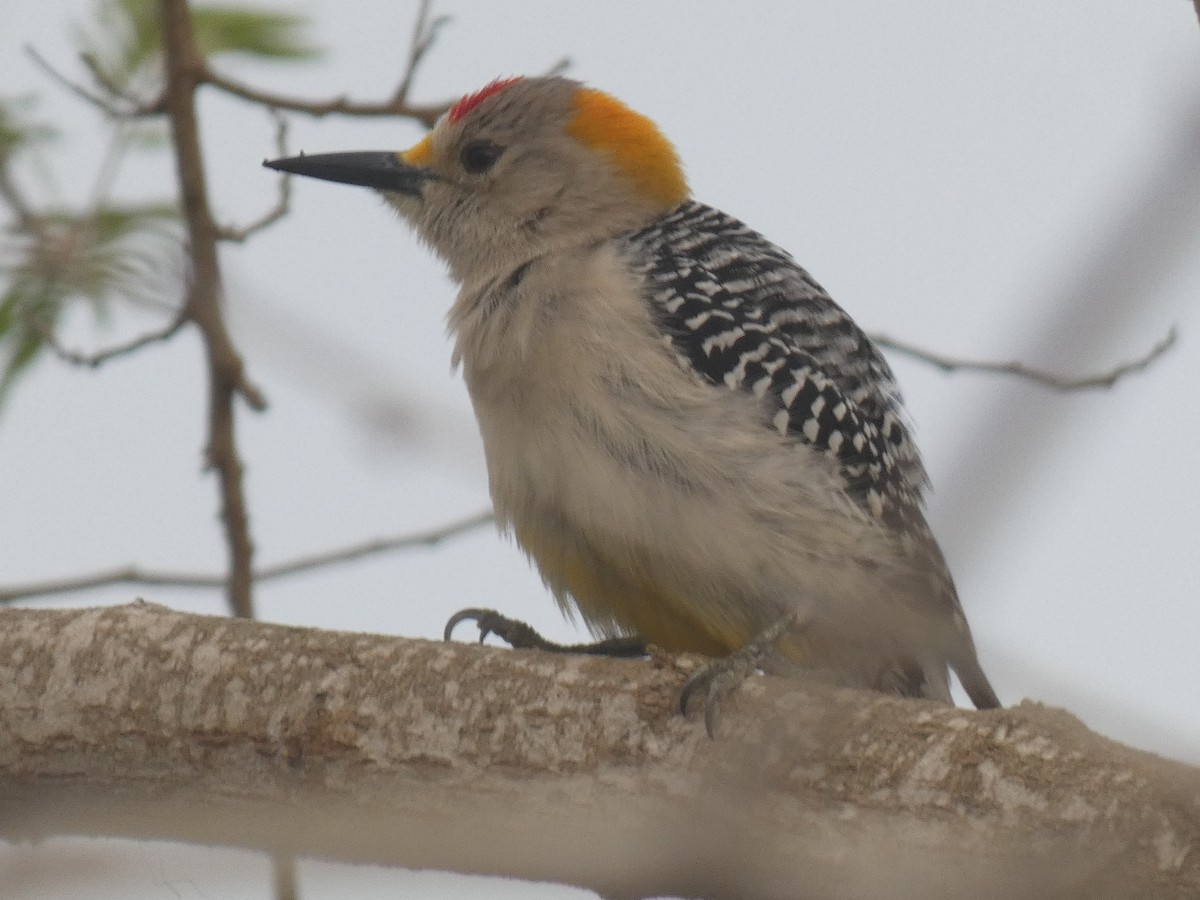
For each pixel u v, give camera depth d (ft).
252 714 28.30
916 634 36.35
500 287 38.70
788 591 35.24
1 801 29.45
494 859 27.96
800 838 26.13
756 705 27.50
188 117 40.11
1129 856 24.22
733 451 35.14
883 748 25.91
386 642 28.81
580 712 27.73
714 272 38.70
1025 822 24.94
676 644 37.55
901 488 38.17
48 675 29.04
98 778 28.89
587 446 35.47
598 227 41.91
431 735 27.91
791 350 37.17
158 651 28.94
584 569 36.81
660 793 27.20
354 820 28.14
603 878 27.48
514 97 42.42
